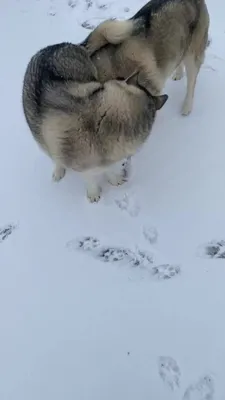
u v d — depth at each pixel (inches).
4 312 45.6
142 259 48.5
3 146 57.0
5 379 42.2
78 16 70.5
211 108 59.7
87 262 48.4
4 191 53.6
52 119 42.0
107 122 40.8
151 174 54.4
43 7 71.5
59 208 52.2
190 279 46.9
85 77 44.7
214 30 67.9
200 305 45.4
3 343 44.0
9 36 68.4
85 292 46.5
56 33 68.6
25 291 46.8
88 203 52.5
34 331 44.5
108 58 48.6
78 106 40.7
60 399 41.1
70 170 51.2
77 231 50.7
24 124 58.7
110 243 49.8
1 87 62.4
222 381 41.4
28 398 41.3
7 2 71.9
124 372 42.2
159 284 46.7
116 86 41.1
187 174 54.2
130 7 71.3
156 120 58.7
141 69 49.0
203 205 51.9
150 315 45.0
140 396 41.1
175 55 52.2
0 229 50.9
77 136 42.0
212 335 43.8
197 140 57.0
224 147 56.2
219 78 62.7
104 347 43.5
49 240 50.1
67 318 45.1
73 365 42.7
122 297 46.1
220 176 53.9
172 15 50.1
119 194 53.1
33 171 55.0
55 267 48.2
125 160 54.9
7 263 48.6
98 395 41.3
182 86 62.1
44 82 42.6
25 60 65.4
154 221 51.1
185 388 41.3
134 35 48.6
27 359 43.1
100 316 45.1
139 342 43.7
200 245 49.2
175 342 43.6
